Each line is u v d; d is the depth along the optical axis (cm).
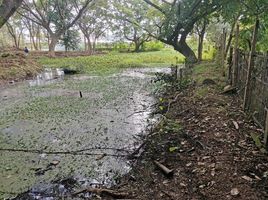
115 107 670
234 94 637
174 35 1245
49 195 313
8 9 758
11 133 509
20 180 346
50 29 2316
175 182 317
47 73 1397
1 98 820
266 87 402
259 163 336
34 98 803
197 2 1076
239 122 463
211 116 507
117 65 1636
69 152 419
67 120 577
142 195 300
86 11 2536
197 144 402
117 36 2816
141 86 938
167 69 1426
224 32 879
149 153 396
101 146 438
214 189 293
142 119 571
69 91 891
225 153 367
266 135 366
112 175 350
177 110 579
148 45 2819
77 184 334
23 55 1644
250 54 482
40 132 510
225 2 995
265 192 281
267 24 877
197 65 1096
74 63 1759
